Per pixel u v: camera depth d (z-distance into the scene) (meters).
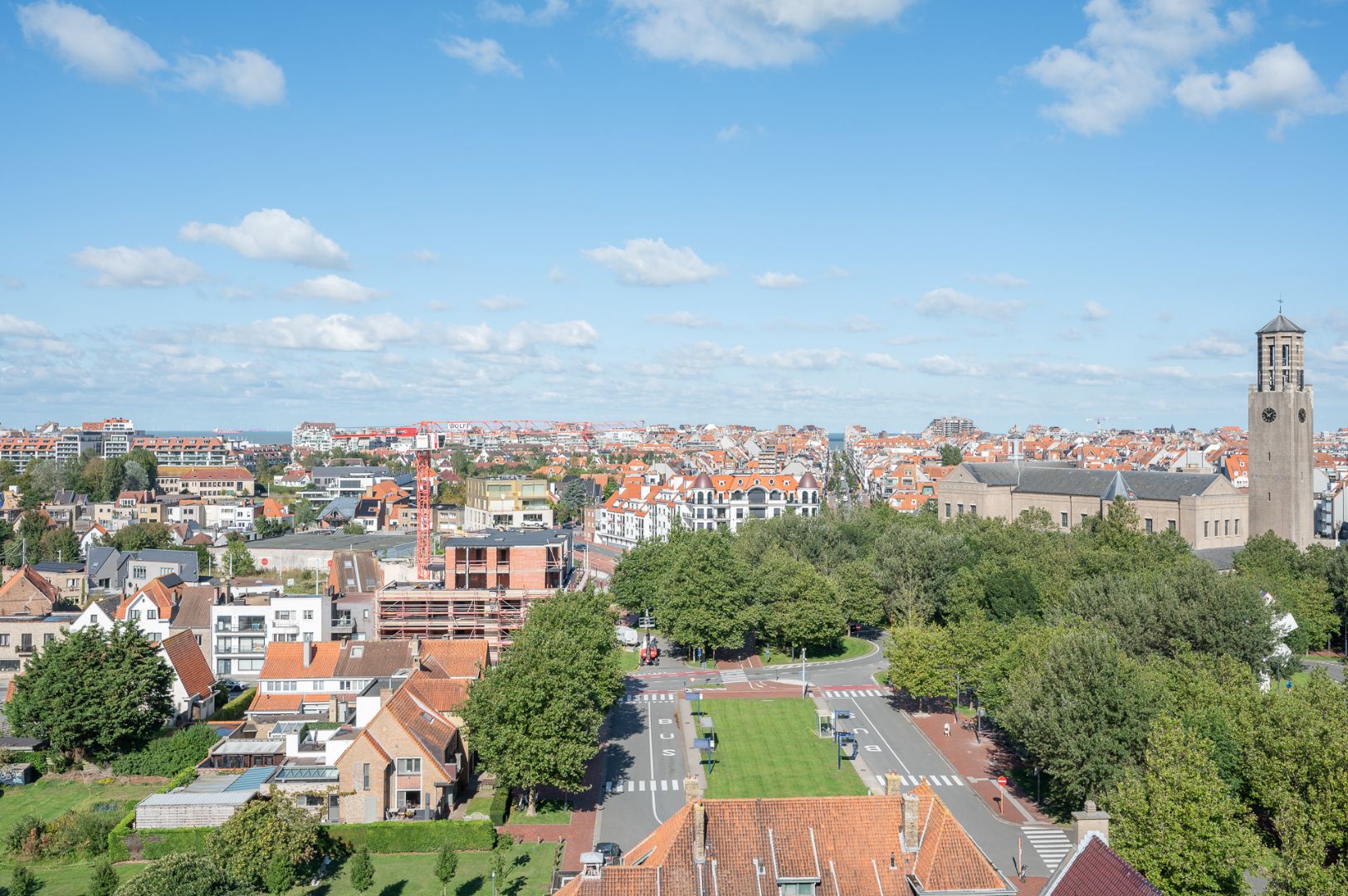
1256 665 126.19
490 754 100.50
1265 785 83.88
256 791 99.06
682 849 64.88
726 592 169.25
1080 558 172.50
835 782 112.75
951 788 110.81
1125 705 94.19
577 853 93.38
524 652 104.19
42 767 118.25
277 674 134.25
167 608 157.25
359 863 82.12
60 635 162.00
